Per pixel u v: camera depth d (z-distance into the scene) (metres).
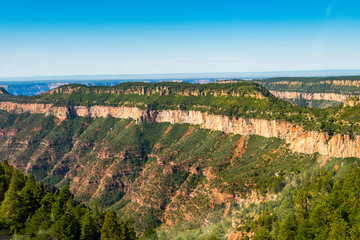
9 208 179.88
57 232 159.50
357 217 131.88
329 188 163.62
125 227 174.50
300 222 145.00
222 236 174.38
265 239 139.88
